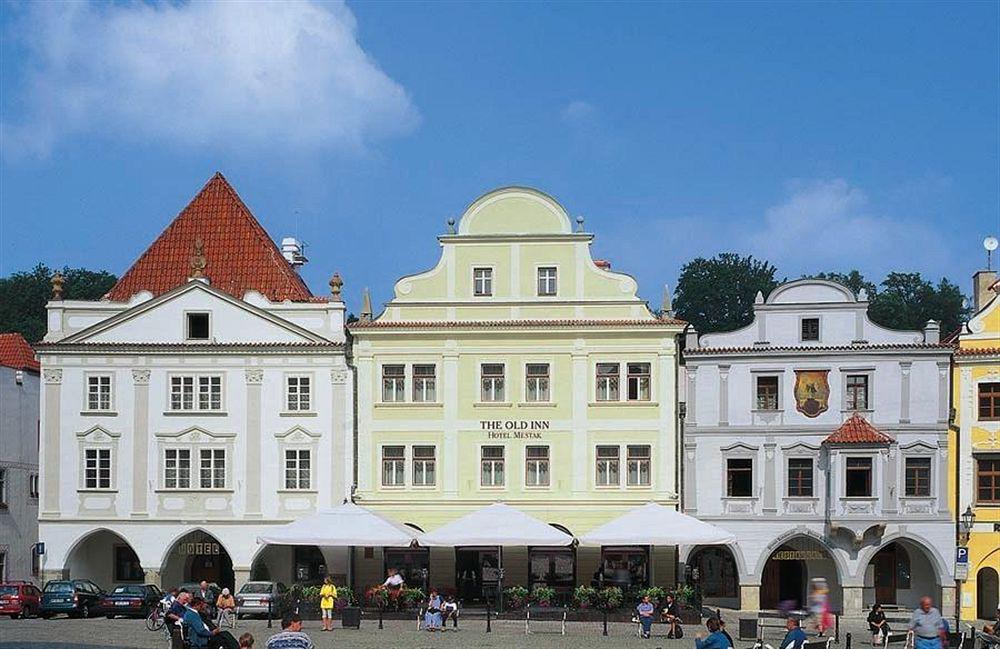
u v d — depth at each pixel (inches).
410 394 2753.4
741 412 2689.5
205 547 2755.9
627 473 2711.6
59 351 2775.6
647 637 2084.2
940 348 2640.3
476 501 2719.0
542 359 2743.6
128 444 2760.8
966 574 2249.0
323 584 2463.1
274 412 2753.4
